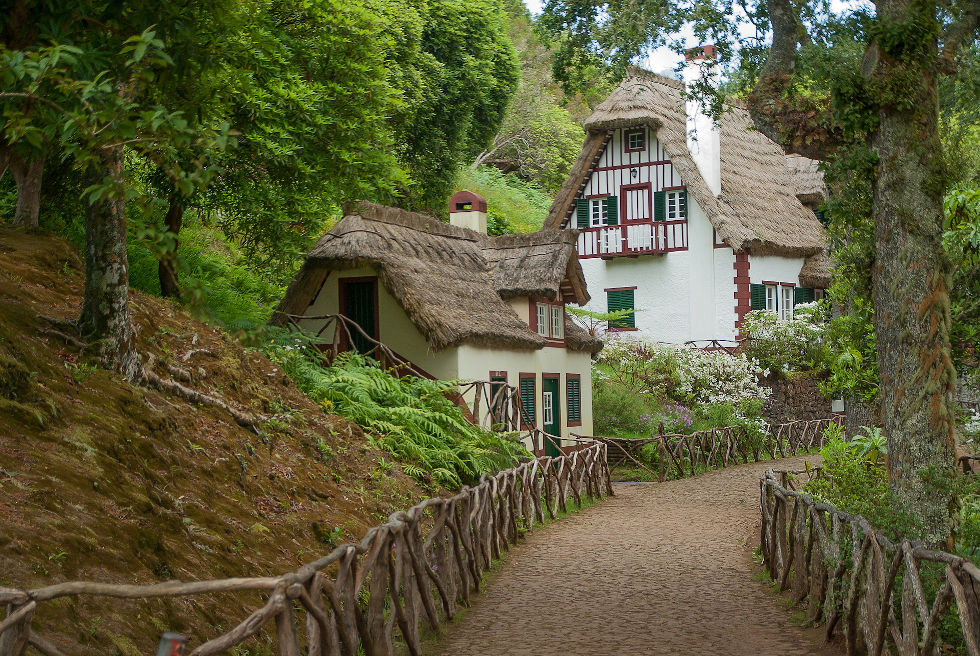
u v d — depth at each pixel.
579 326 22.84
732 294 29.06
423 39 29.34
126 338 8.23
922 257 8.77
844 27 9.85
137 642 4.88
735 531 13.59
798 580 8.69
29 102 5.57
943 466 8.60
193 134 4.97
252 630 4.09
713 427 23.38
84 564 5.18
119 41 6.53
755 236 28.73
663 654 7.12
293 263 16.89
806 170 33.69
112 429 6.98
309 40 14.70
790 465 22.69
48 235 10.65
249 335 5.68
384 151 16.80
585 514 15.48
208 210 15.71
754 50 11.62
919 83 8.84
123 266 8.21
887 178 8.91
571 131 45.53
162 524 6.25
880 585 6.42
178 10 6.74
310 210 15.44
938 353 8.69
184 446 7.79
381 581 6.34
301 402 11.47
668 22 11.46
